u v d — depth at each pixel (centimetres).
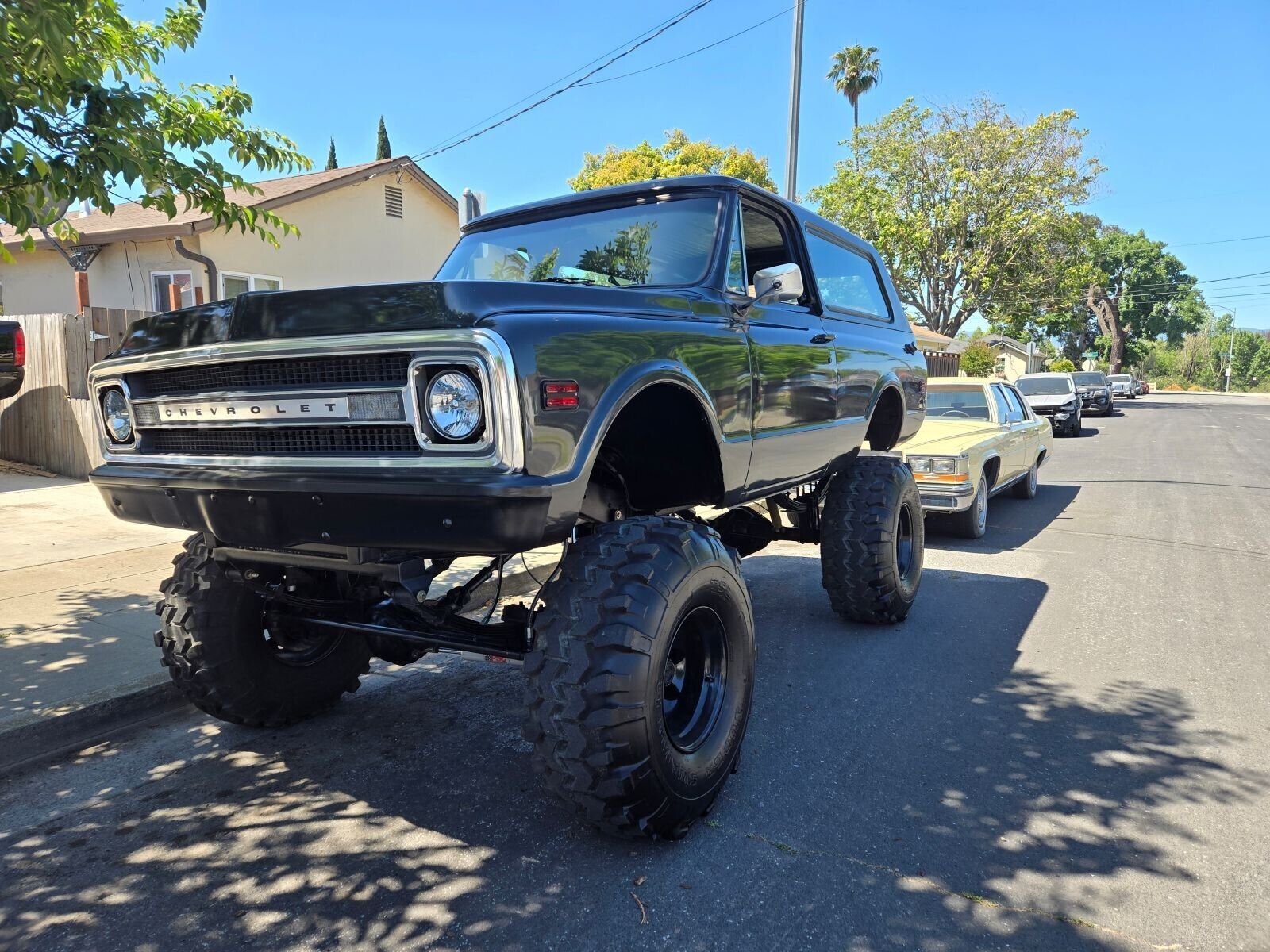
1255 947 233
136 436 306
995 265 3688
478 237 434
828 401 451
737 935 240
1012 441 949
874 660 481
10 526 760
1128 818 304
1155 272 7369
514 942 238
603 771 257
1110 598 619
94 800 328
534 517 237
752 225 417
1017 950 233
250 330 268
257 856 286
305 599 339
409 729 393
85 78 410
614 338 275
